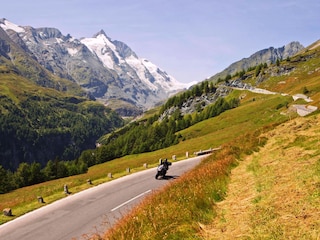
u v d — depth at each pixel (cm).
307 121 2878
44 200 2541
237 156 2403
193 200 1285
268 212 1027
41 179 9175
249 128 7644
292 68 19675
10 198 5572
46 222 1850
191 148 7338
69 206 2231
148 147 13512
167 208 1231
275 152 2081
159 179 3067
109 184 3064
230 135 7575
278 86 18325
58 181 6619
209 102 19725
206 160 2866
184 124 15300
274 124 3509
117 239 1045
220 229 1034
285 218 946
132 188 2698
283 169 1540
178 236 984
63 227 1705
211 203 1311
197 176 1778
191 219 1120
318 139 1923
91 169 10362
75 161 13900
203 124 13038
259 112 11050
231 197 1391
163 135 14725
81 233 1560
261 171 1677
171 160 4875
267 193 1241
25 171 9019
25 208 2306
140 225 1121
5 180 7719
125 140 17375
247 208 1163
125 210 1920
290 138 2358
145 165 4272
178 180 1877
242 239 902
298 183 1212
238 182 1639
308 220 886
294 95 12144
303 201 1020
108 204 2156
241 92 17912
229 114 12638
